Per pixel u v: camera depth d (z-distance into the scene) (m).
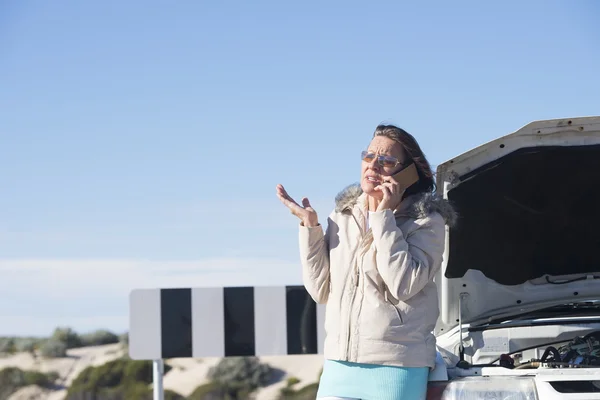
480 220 6.61
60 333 46.12
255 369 33.69
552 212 6.67
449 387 5.28
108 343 46.88
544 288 6.90
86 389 33.69
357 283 5.37
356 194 5.65
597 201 6.64
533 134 6.23
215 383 32.59
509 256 6.74
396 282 5.16
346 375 5.32
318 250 5.63
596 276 6.92
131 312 8.15
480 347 6.61
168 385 33.19
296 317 8.18
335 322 5.39
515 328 6.61
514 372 5.27
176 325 8.15
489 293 6.78
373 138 5.61
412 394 5.24
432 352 5.38
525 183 6.50
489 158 6.27
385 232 5.20
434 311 5.45
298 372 34.34
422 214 5.39
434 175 5.73
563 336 6.56
